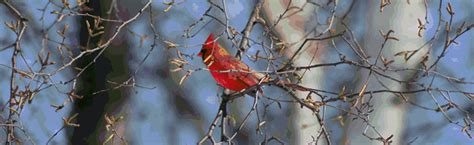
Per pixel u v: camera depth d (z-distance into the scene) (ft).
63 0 32.30
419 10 48.01
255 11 33.40
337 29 51.88
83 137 39.50
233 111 55.26
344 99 30.81
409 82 32.09
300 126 49.37
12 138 31.81
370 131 47.78
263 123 31.96
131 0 45.42
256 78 32.55
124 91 40.55
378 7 48.34
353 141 48.14
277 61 33.19
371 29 48.42
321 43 49.98
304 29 48.42
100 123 39.65
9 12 43.11
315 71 49.47
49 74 31.40
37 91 31.42
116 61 40.40
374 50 47.91
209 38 33.37
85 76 39.78
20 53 31.32
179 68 30.55
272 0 48.08
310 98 31.40
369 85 47.85
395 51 47.34
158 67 55.26
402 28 47.57
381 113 47.50
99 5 39.47
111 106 39.88
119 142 40.01
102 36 38.88
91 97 39.75
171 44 32.01
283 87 31.32
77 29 39.93
